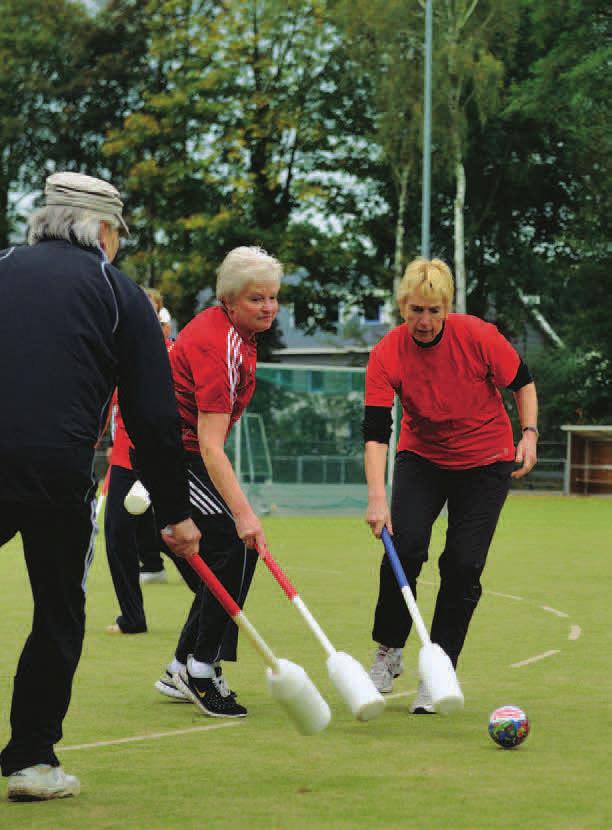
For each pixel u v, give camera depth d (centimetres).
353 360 4878
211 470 625
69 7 4703
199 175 4288
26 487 455
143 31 4697
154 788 500
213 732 613
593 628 1001
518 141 4453
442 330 669
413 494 690
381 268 4494
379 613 704
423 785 504
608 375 4316
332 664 552
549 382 4316
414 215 4584
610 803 476
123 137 4319
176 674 665
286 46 4319
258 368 2450
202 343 636
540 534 2069
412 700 696
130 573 957
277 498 2455
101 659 843
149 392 475
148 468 483
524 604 1159
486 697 706
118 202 493
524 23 4269
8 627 985
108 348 470
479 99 4016
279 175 4384
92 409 466
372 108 4372
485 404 681
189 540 497
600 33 3906
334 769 533
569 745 580
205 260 4247
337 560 1588
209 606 654
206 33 4250
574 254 4562
